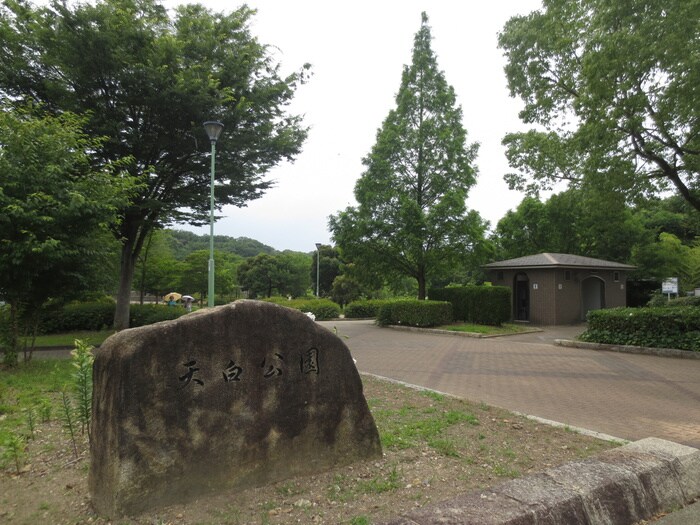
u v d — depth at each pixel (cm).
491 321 1911
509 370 952
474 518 267
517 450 439
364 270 2195
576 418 588
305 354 374
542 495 298
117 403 291
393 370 965
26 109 980
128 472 290
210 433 323
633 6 1096
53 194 838
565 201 1756
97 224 901
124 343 297
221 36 1370
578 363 1025
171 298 3894
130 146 1345
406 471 381
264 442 347
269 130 1459
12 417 544
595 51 1170
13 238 806
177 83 1221
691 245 3231
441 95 2067
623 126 1208
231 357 336
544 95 1548
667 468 361
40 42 1191
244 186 1539
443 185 2066
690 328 1111
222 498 320
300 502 317
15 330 883
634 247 2861
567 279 2158
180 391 312
